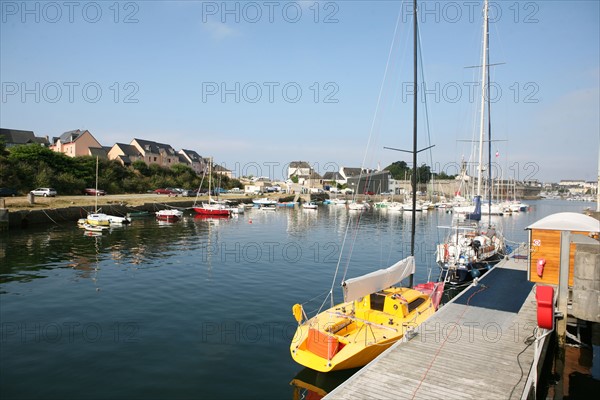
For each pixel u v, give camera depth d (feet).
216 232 133.28
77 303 51.93
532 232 44.09
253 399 30.17
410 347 32.27
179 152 401.90
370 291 37.78
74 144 273.33
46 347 38.06
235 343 40.22
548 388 33.17
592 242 40.04
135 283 62.59
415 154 53.52
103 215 140.05
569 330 42.27
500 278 58.59
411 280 51.24
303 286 63.67
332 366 31.40
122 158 296.30
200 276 68.39
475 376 27.55
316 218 198.80
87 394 29.89
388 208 264.11
